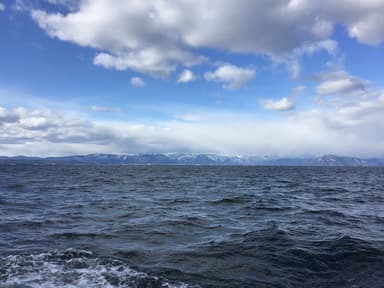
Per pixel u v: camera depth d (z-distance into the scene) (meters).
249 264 9.75
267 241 12.27
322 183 52.78
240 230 14.46
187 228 14.93
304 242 12.21
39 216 17.64
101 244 11.88
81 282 7.88
